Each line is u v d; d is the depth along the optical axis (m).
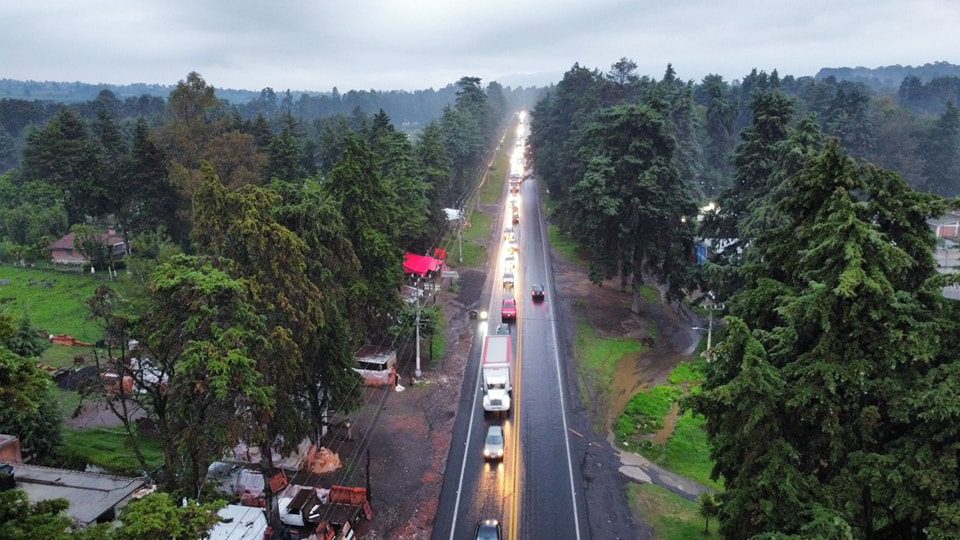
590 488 27.61
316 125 142.75
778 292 18.58
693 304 44.59
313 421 28.94
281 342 23.98
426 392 37.06
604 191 46.69
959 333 15.68
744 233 36.88
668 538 24.06
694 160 72.00
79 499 23.09
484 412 34.62
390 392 36.97
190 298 21.84
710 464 30.02
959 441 14.49
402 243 56.34
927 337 14.94
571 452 30.62
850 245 15.12
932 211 16.86
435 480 28.22
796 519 15.54
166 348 22.36
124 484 24.25
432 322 41.44
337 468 29.16
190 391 21.05
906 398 14.80
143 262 42.75
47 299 55.59
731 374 19.08
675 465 29.92
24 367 12.68
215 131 63.06
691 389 37.56
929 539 14.02
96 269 65.19
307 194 32.88
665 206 46.50
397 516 25.59
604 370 40.50
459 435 32.25
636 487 27.70
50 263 67.75
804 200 18.84
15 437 27.52
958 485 14.17
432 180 66.75
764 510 15.62
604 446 31.39
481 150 110.00
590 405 35.75
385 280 37.78
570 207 61.66
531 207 92.00
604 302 53.03
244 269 25.25
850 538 13.84
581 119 75.62
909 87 163.50
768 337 16.91
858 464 15.53
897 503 14.70
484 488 27.59
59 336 45.59
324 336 28.89
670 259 47.75
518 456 30.17
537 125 108.19
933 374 14.96
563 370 40.12
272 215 26.41
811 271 16.89
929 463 14.52
